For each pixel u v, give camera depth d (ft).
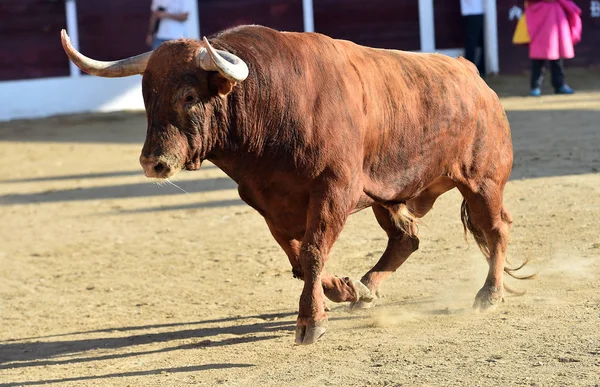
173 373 41.37
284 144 40.93
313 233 41.39
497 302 48.03
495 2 161.89
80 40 149.79
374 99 44.01
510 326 43.62
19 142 126.62
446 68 48.34
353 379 37.14
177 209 84.89
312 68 41.68
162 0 137.08
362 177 43.47
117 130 133.28
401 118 45.19
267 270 62.44
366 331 45.62
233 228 76.13
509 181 83.46
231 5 155.53
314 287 41.14
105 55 150.71
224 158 41.60
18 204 91.97
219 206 84.74
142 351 46.44
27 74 149.07
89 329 52.13
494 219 49.83
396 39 159.84
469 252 61.67
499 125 50.06
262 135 40.86
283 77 40.83
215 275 62.34
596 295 48.39
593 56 163.02
